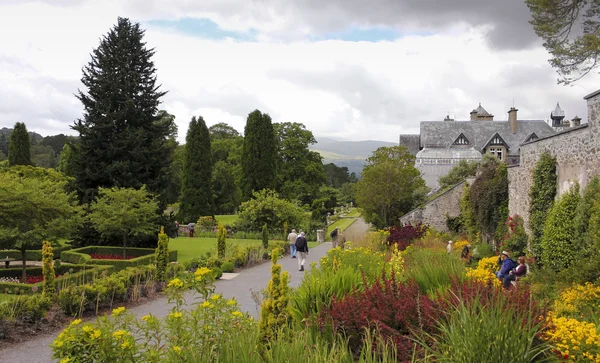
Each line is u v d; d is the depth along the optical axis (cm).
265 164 4388
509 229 2055
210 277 619
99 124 2636
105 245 2619
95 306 1198
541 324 465
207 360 405
